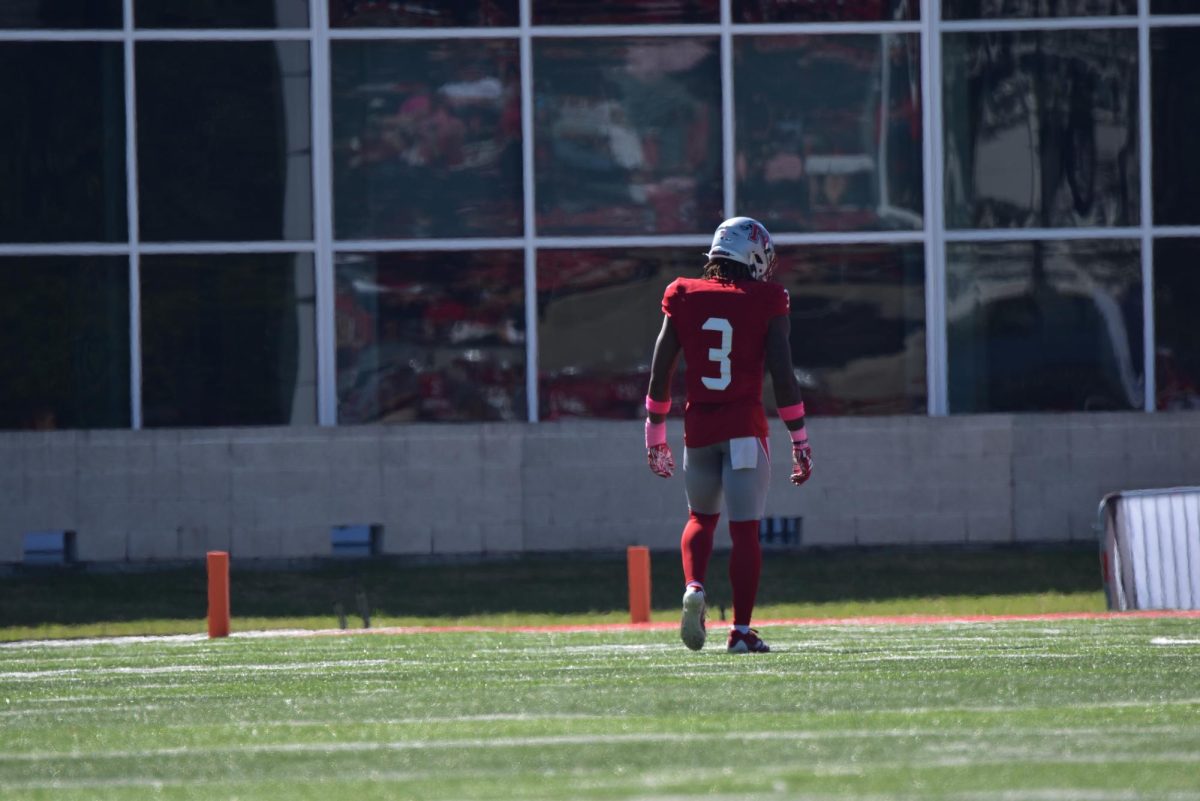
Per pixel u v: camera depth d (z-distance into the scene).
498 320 66.56
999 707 16.78
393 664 24.42
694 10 67.12
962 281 67.88
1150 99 68.38
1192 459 67.38
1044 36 68.06
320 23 65.62
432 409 66.31
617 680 20.20
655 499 65.94
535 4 66.69
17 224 64.88
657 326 67.00
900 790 11.58
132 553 64.06
